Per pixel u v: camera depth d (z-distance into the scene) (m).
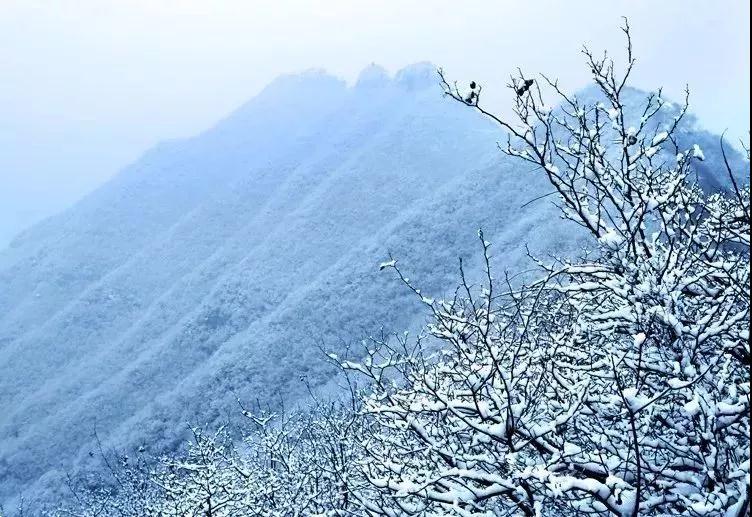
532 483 4.51
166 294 103.94
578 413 5.01
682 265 5.24
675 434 5.02
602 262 6.15
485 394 5.13
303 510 9.12
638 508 3.93
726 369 4.74
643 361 4.98
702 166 37.88
